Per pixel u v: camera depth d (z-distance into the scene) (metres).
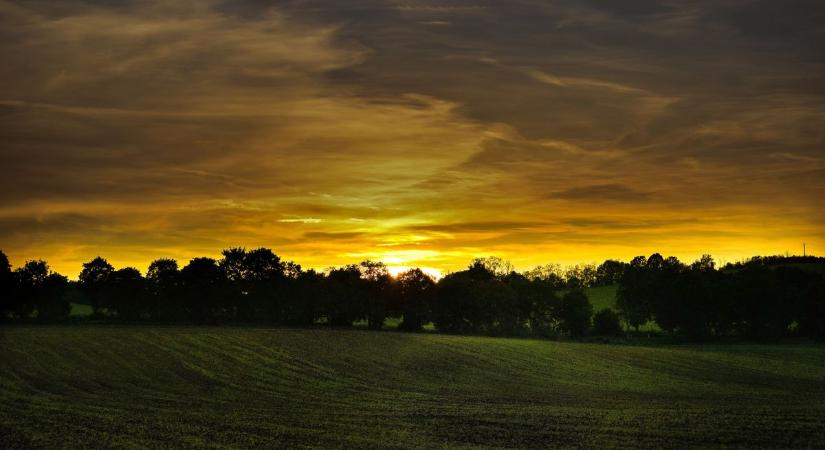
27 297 110.75
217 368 67.44
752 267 126.75
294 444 34.34
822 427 40.50
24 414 42.09
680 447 34.75
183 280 118.25
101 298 116.50
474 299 114.56
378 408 47.88
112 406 46.59
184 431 37.31
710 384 66.88
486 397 55.25
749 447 34.88
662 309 121.25
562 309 120.44
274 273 121.56
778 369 77.38
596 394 58.56
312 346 82.31
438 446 34.34
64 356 70.44
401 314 116.31
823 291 115.38
